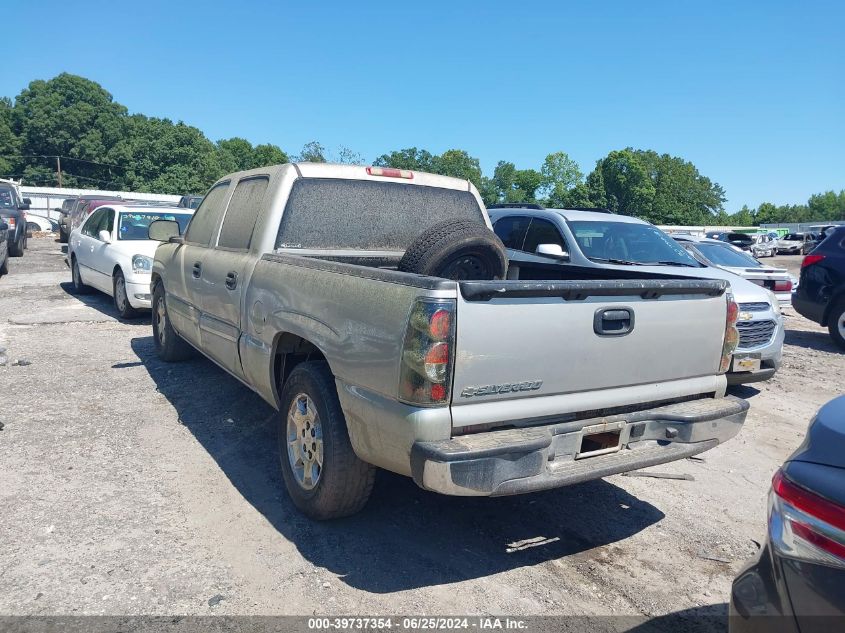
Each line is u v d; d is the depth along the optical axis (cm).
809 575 193
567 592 334
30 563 333
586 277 498
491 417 306
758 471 510
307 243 477
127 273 919
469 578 341
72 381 646
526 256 873
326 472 359
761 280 1023
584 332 329
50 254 1950
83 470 445
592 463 333
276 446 500
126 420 543
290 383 397
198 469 455
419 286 300
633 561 368
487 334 300
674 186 9262
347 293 342
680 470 507
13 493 407
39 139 7944
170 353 706
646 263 794
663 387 368
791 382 810
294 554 354
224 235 534
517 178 9212
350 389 336
